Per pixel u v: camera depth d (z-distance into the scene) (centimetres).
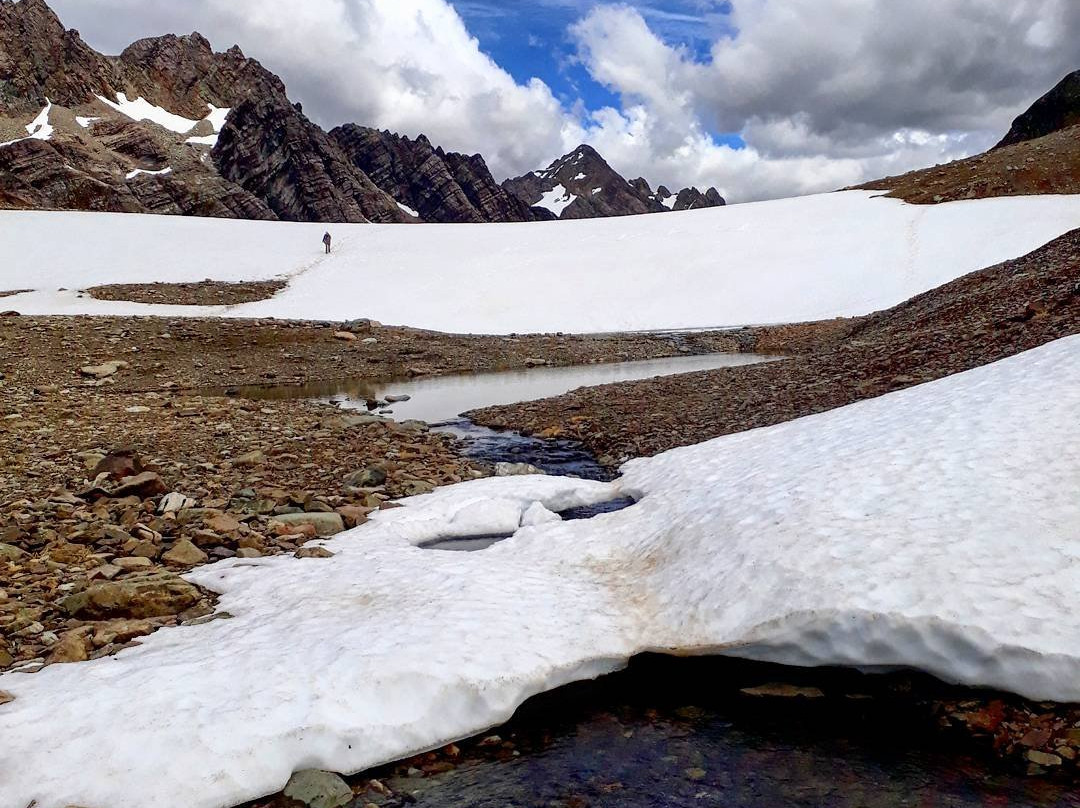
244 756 526
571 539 959
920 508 720
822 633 633
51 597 793
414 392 2619
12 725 538
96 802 482
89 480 1239
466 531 1080
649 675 698
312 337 3534
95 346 3044
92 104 19312
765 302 4394
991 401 905
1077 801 492
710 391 2067
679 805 516
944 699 604
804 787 527
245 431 1711
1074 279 1855
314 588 811
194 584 855
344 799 529
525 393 2545
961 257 4562
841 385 1764
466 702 611
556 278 4862
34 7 19538
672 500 997
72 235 5134
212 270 4744
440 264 5128
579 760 575
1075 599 583
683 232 5638
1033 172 5781
